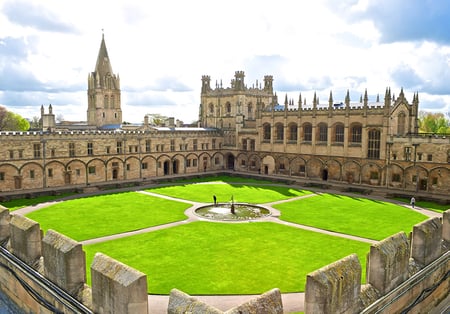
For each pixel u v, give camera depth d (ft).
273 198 216.74
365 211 181.27
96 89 401.29
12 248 85.35
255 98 395.75
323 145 287.69
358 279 57.77
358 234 139.54
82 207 186.80
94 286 58.54
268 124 327.47
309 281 51.21
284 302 84.43
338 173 279.08
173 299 49.88
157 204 195.52
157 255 115.24
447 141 220.64
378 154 255.91
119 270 54.90
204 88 416.87
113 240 130.52
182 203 198.59
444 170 222.69
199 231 142.92
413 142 235.40
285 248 122.52
